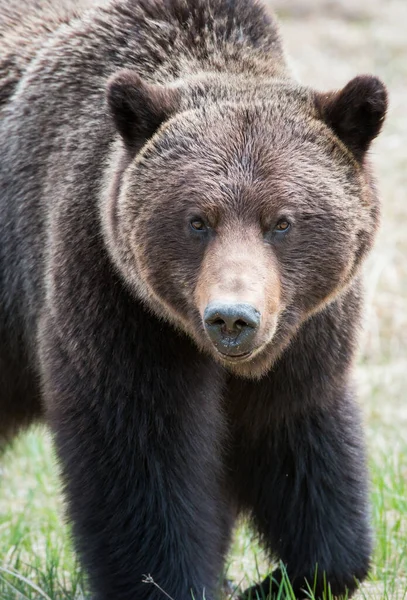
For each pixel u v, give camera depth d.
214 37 10.91
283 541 11.31
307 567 11.13
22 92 11.66
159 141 9.85
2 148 11.67
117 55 11.01
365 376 18.44
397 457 15.16
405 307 20.09
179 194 9.52
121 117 9.91
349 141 10.03
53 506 14.69
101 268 10.12
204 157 9.56
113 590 10.27
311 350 10.39
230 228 9.33
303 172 9.54
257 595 11.25
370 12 32.44
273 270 9.39
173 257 9.60
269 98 9.98
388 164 24.33
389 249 21.39
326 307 10.30
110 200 9.94
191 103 10.02
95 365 10.13
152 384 10.09
